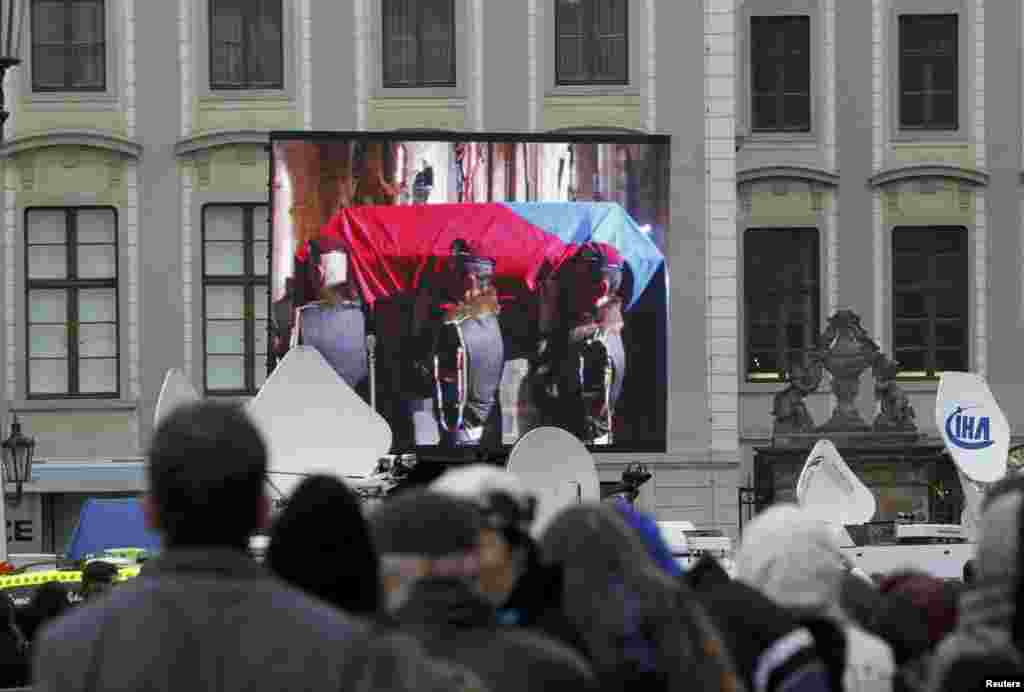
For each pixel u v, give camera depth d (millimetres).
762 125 72125
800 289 71812
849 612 15695
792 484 63344
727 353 61969
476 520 10188
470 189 55688
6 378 63469
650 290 56281
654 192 56375
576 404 56000
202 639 8312
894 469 62969
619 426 56094
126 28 64312
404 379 55250
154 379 63719
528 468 32844
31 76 64062
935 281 71938
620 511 12805
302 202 55312
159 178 64125
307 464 31875
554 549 11375
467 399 55219
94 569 25344
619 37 63625
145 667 8281
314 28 64375
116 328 63750
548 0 63844
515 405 55625
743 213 71875
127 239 63938
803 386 63906
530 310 55688
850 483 38344
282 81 64312
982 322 71625
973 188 71812
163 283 63938
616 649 11094
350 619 8555
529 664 9969
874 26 72188
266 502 8836
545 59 63844
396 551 10008
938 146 72000
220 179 64125
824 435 63656
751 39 72250
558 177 56000
